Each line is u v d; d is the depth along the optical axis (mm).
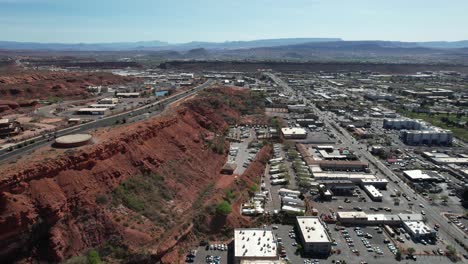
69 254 99250
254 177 174125
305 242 117188
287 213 138750
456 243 123625
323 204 150875
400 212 144625
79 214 107125
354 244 122188
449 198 159500
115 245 105438
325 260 112938
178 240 114375
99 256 101875
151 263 105000
